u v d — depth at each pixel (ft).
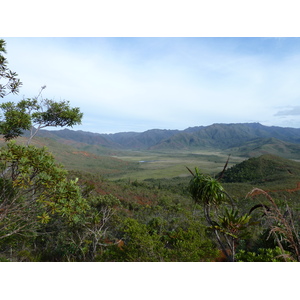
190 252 29.43
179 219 62.03
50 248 39.93
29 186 22.58
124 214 81.05
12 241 29.55
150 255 28.73
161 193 191.93
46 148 23.53
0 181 22.43
